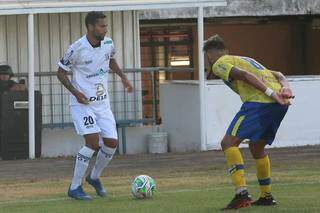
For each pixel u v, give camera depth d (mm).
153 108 46062
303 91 43031
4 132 41406
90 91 25766
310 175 31672
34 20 45438
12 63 45375
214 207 23406
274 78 22969
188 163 37500
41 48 45688
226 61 22562
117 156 42062
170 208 23406
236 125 22500
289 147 42562
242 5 54562
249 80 22062
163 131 46344
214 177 32188
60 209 24016
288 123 42906
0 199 27297
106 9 42031
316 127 43344
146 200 25359
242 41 59406
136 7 42438
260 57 59969
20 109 41625
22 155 41812
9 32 45250
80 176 26000
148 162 38469
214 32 58688
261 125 22453
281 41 60188
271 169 33969
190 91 43312
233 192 27062
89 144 25844
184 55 57062
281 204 23562
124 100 46281
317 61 59094
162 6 42562
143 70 44969
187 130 44000
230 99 42406
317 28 58500
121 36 46781
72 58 25516
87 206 24422
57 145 44969
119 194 27453
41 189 29891
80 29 46188
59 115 45562
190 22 56000
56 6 41406
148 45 56344
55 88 45406
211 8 54219
